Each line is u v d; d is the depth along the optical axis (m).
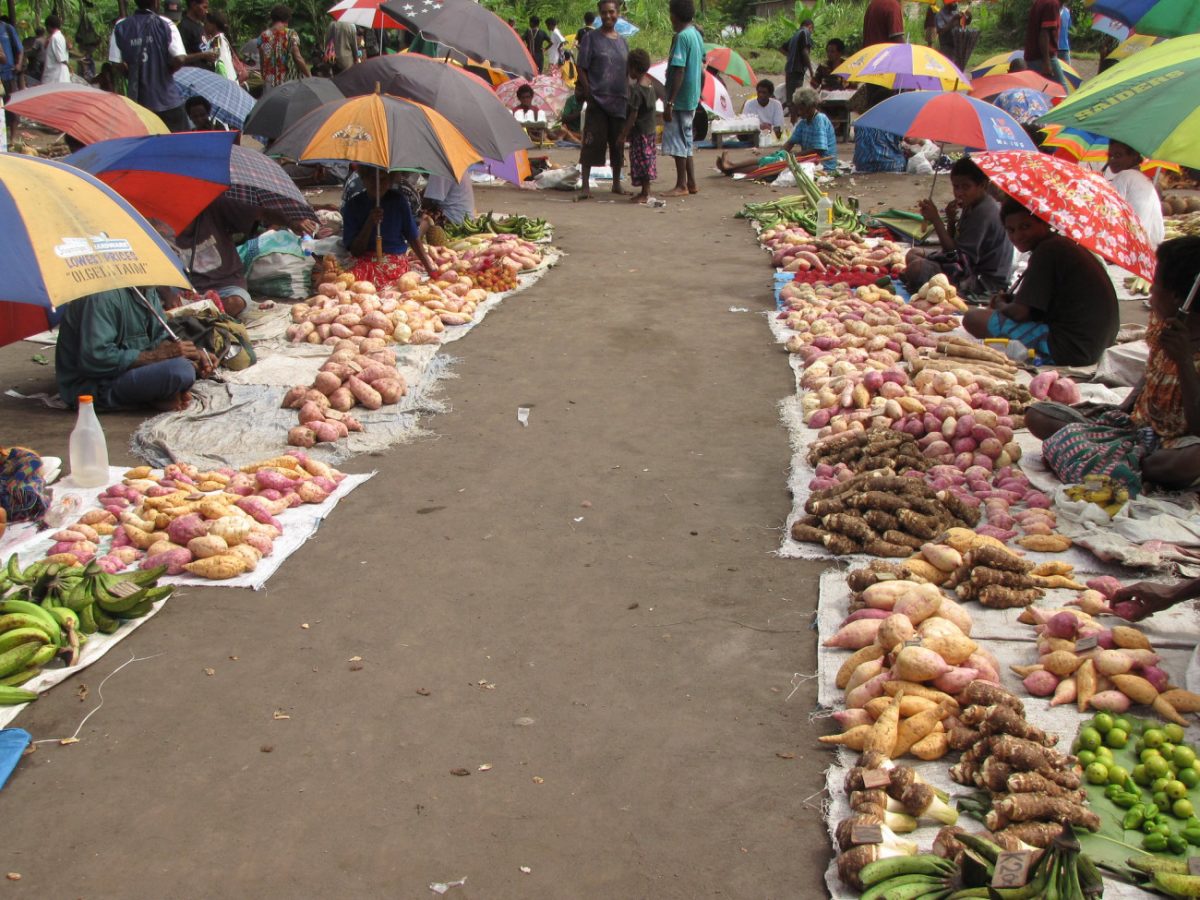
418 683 4.11
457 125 9.87
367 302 8.50
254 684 4.10
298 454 6.05
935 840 3.14
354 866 3.21
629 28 20.77
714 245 11.73
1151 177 13.02
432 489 5.83
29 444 6.35
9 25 18.44
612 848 3.28
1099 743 3.55
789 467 6.04
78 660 4.20
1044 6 15.98
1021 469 5.77
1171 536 4.83
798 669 4.18
